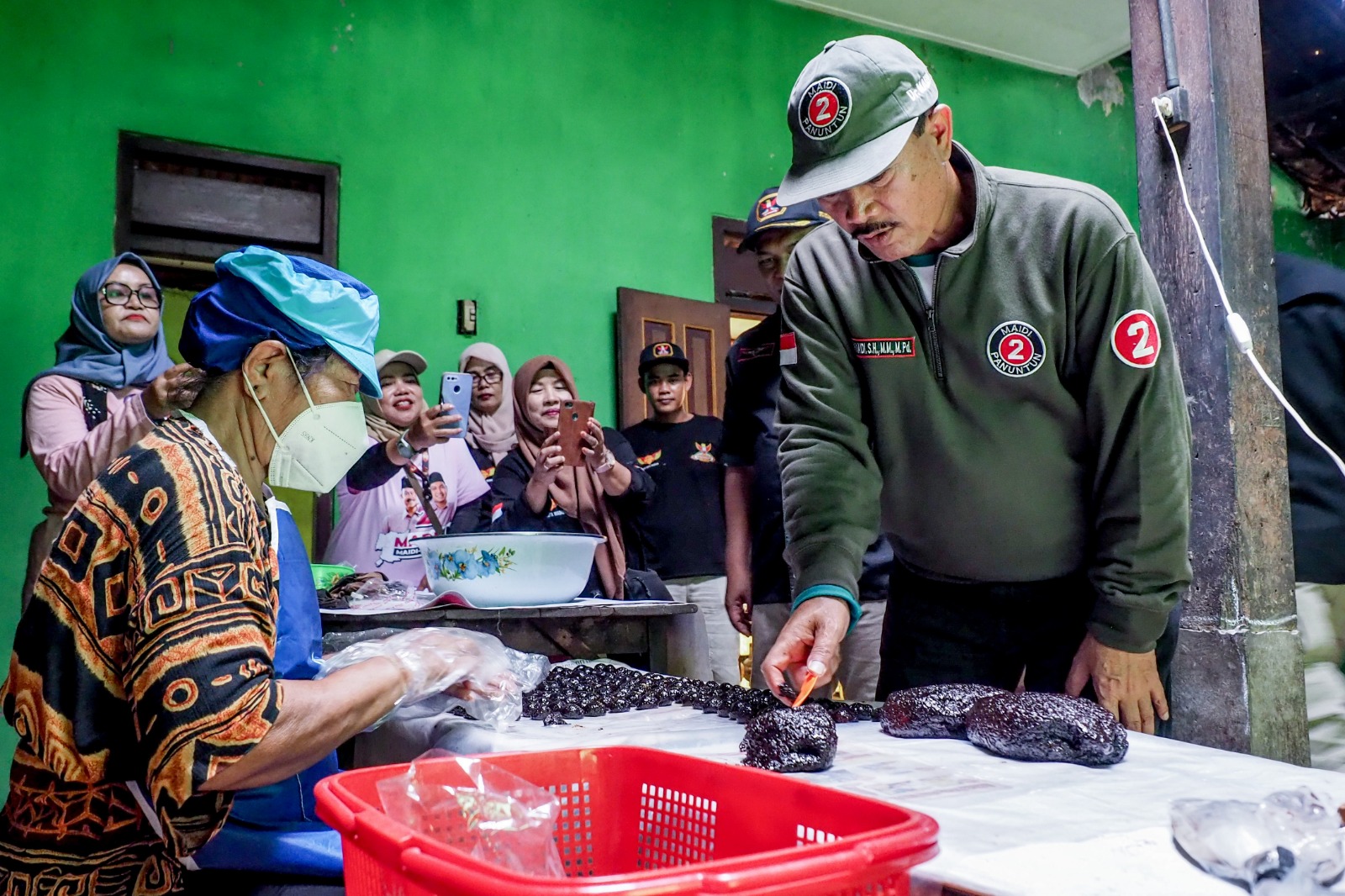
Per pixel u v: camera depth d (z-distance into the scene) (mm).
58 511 3723
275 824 1420
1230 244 1889
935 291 1740
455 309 4945
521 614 2023
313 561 4469
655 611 2182
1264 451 1908
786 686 1566
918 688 1491
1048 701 1263
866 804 783
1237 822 803
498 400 4750
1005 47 6469
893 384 1852
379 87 4852
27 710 1137
